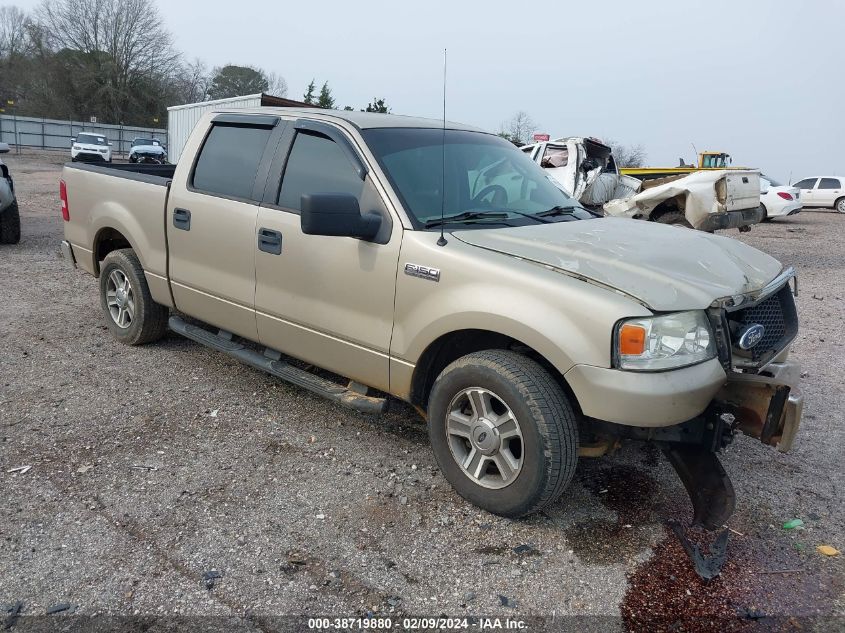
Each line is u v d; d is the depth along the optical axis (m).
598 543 3.12
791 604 2.74
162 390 4.73
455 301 3.21
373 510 3.34
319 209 3.27
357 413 4.48
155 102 65.06
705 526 2.97
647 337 2.81
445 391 3.36
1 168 9.87
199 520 3.21
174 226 4.71
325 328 3.83
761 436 2.89
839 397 5.00
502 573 2.90
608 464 3.88
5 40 65.88
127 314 5.58
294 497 3.44
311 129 4.04
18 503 3.29
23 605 2.62
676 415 2.86
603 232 3.66
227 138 4.54
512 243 3.32
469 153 4.14
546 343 2.95
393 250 3.47
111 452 3.84
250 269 4.21
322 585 2.79
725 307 3.02
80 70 62.47
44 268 8.65
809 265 11.66
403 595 2.75
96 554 2.94
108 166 5.77
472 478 3.33
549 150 13.58
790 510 3.44
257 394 4.72
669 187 10.87
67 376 4.93
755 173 11.20
